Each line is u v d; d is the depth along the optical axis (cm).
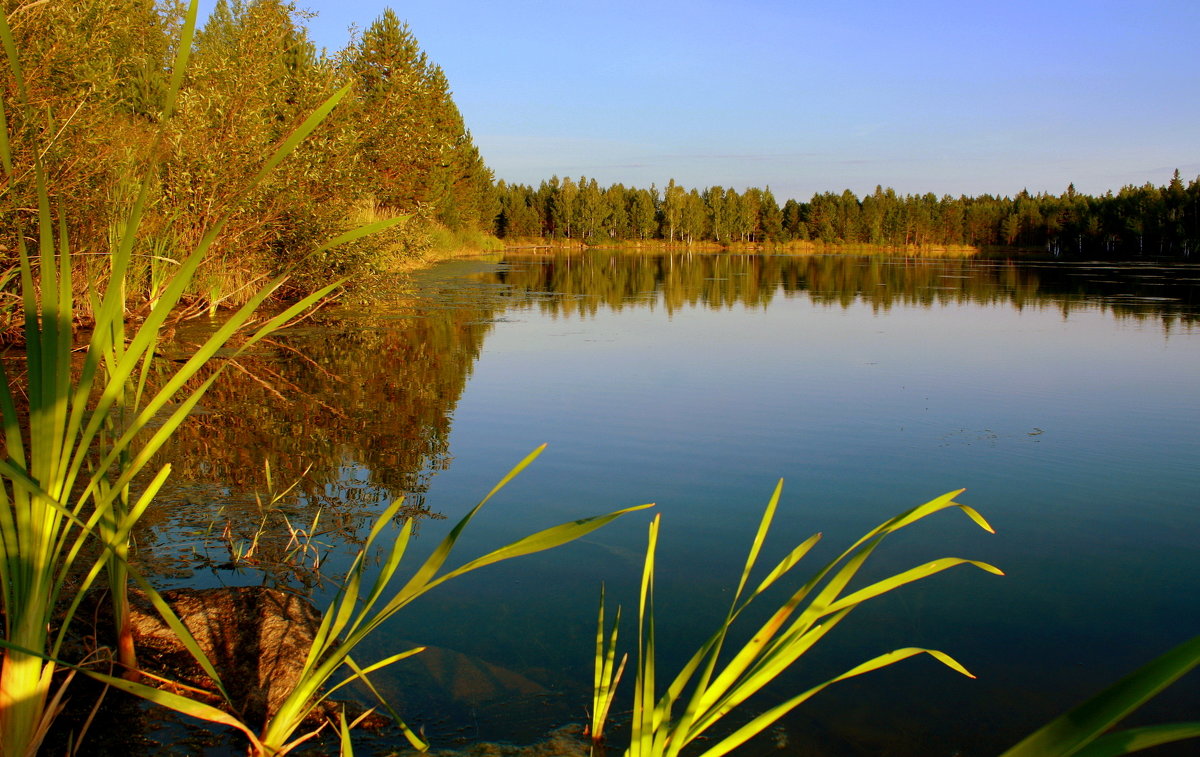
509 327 1111
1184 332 1066
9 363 606
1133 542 348
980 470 455
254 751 194
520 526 360
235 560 310
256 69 880
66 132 648
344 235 146
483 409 599
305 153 952
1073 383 717
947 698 229
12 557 140
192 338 834
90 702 209
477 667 240
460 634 260
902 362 834
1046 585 305
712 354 885
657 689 230
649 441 511
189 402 148
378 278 1100
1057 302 1534
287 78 1012
